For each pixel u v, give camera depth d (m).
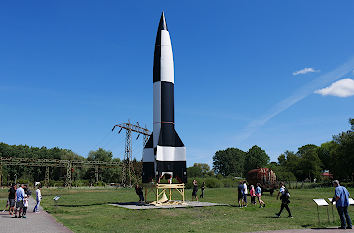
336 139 55.97
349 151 51.81
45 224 13.70
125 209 19.88
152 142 23.52
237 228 12.61
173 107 23.95
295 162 59.16
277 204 22.98
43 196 37.94
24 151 103.00
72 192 49.06
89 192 48.66
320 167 60.91
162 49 24.28
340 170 54.94
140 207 20.52
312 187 50.88
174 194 36.09
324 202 13.16
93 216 16.95
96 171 82.06
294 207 20.66
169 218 16.11
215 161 130.25
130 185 71.38
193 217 16.39
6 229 12.23
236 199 28.31
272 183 34.22
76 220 15.43
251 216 16.56
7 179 92.56
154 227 13.19
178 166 23.20
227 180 59.31
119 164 73.12
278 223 13.92
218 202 25.00
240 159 126.50
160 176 22.52
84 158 105.00
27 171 100.81
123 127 71.56
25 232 11.52
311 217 15.89
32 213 18.44
